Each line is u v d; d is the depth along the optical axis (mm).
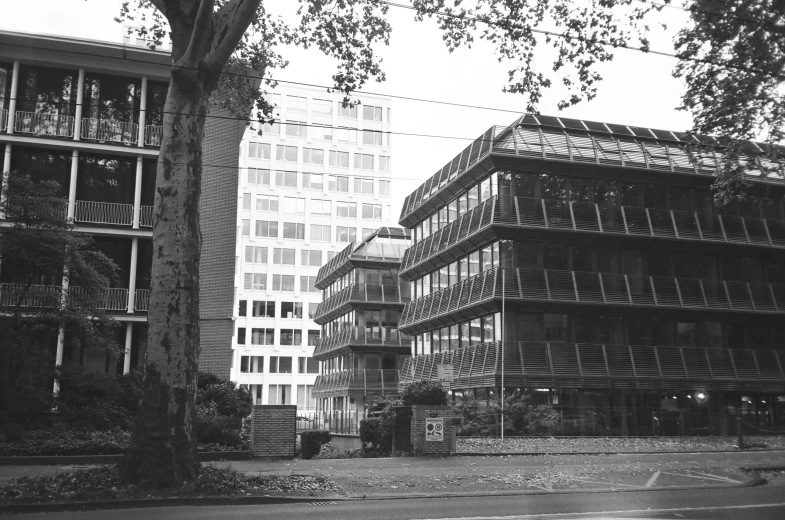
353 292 50594
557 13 17781
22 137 29719
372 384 49844
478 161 32656
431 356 38719
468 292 34312
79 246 23688
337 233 80188
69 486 12164
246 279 77312
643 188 33844
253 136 79188
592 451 22750
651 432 31188
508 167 32125
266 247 78250
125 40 31578
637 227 32656
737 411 32469
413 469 16500
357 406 49469
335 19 18859
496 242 32438
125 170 31312
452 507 11477
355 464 17500
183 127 13312
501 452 21141
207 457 19125
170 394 12609
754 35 18609
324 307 58844
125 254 30828
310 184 80312
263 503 12000
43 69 30734
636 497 13055
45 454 18516
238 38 13578
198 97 13523
